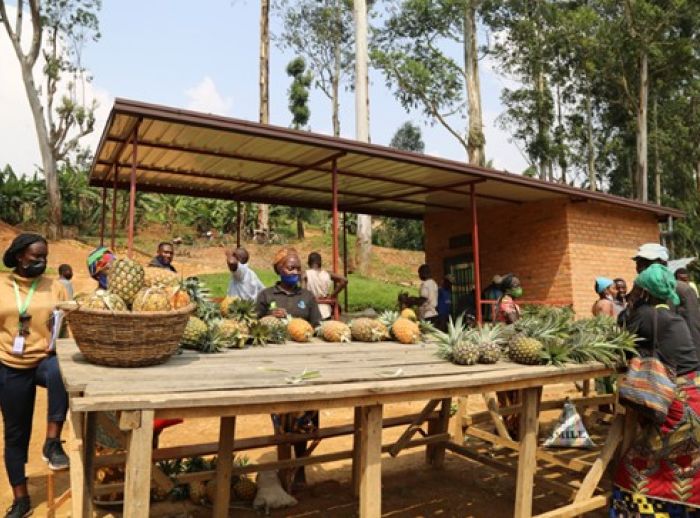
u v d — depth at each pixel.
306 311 5.44
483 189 10.96
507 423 6.73
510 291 7.14
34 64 24.31
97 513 4.52
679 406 3.78
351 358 3.90
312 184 10.35
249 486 4.98
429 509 4.93
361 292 19.48
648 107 33.25
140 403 2.33
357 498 5.12
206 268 21.14
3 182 26.33
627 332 4.20
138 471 2.33
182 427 7.12
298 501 5.05
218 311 4.45
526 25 28.11
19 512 4.36
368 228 23.45
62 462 3.82
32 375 4.21
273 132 6.89
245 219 30.03
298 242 31.12
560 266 11.66
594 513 4.84
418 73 26.45
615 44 24.72
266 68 24.88
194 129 6.75
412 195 11.52
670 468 3.81
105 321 2.90
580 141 36.38
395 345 4.76
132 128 6.66
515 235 12.65
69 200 27.12
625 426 4.25
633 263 12.73
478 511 4.89
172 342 3.14
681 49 23.94
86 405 2.25
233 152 7.89
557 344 4.06
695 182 35.50
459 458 6.30
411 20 27.66
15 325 4.11
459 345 3.91
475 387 3.50
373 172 9.30
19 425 4.31
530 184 10.19
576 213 11.75
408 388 3.08
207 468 5.36
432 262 14.66
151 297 3.12
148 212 29.91
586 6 26.83
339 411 8.23
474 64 26.53
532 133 34.09
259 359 3.64
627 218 12.77
